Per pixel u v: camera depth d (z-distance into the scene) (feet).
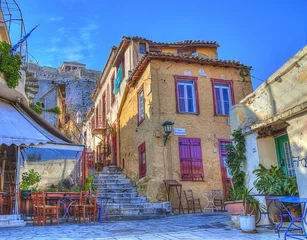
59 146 39.52
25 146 39.63
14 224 33.35
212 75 58.54
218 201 51.37
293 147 22.79
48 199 37.50
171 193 49.55
